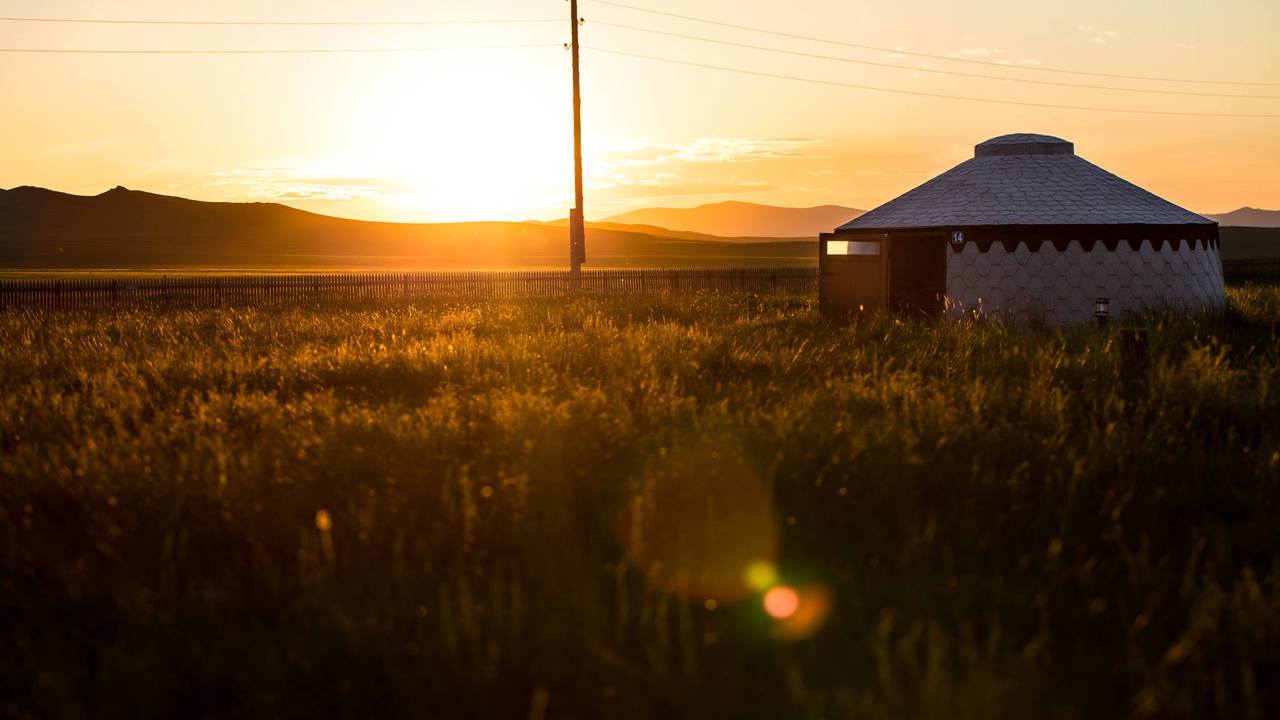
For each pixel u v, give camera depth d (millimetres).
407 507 5562
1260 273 52875
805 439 6777
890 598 4391
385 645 3840
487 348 13828
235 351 14836
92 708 3510
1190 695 3480
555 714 3490
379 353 13438
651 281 42156
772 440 6766
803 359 12297
